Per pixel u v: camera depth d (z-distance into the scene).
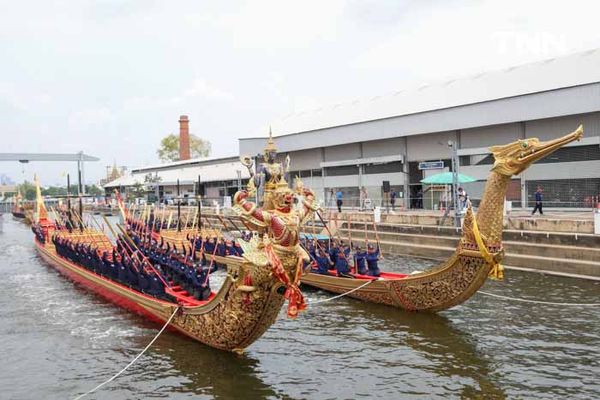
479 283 15.64
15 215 83.56
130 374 13.15
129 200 75.75
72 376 13.19
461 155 39.31
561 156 33.91
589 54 37.62
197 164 83.25
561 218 25.62
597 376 12.19
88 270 24.28
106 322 17.98
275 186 12.29
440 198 41.75
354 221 38.19
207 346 14.93
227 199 57.53
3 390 12.41
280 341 15.41
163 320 16.89
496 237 14.99
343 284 20.25
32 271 29.55
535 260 23.92
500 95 38.59
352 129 47.28
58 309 20.06
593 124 32.19
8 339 16.28
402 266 27.66
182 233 35.53
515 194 36.34
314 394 11.76
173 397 11.78
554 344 14.35
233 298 12.62
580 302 18.39
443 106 41.84
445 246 29.80
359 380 12.45
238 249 26.59
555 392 11.45
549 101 33.06
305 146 52.22
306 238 25.72
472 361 13.38
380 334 15.81
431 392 11.69
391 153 45.84
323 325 16.92
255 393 11.89
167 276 18.77
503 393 11.50
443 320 16.91
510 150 14.67
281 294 12.34
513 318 16.88
